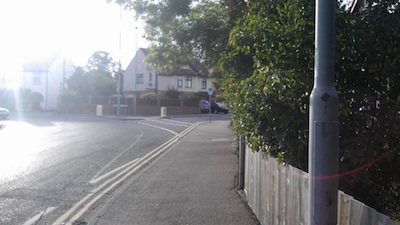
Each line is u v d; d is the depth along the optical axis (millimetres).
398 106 4797
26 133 26000
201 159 14547
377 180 5035
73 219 7434
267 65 4949
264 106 5355
